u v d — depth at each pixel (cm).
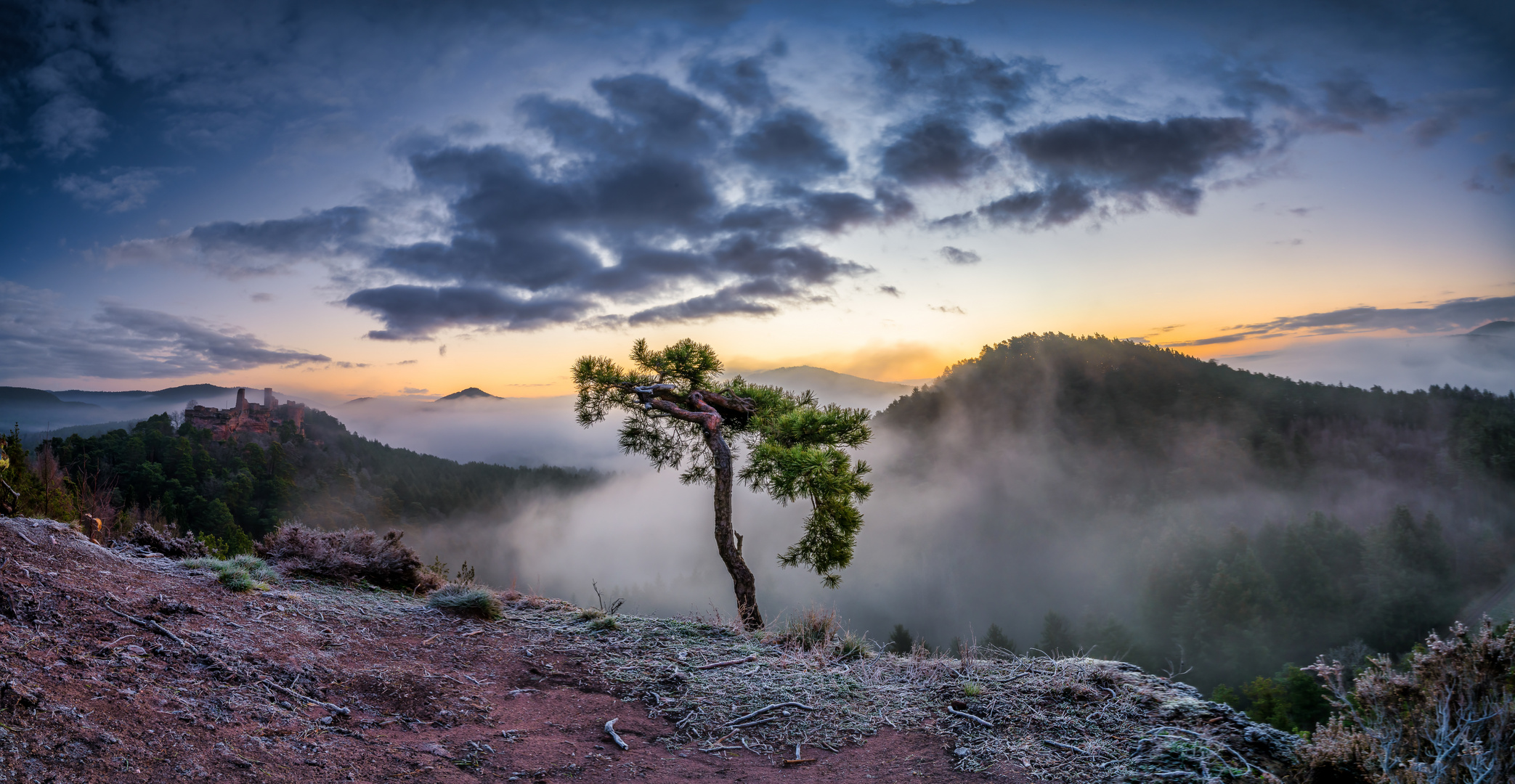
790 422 820
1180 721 397
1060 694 449
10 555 423
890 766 386
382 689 428
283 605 524
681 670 534
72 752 249
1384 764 330
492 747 381
